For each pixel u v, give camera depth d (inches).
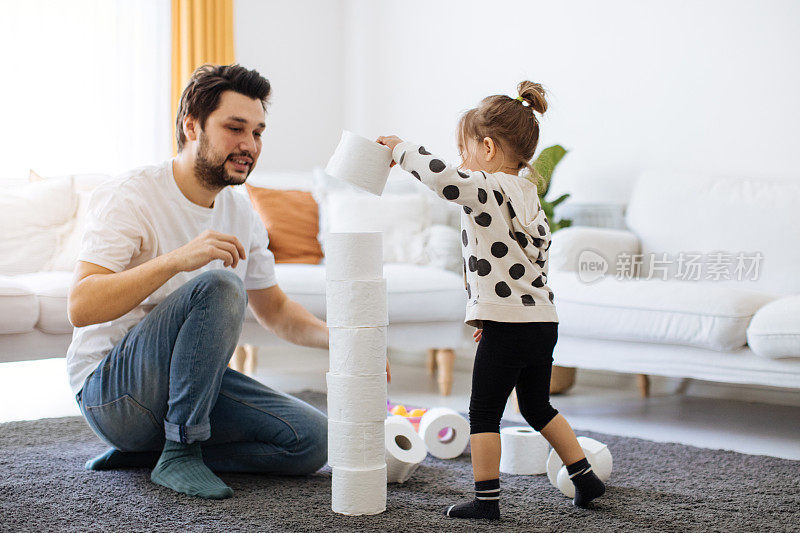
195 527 62.4
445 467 85.2
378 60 187.3
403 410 99.2
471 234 70.0
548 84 159.0
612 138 150.9
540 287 71.0
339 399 66.4
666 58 144.6
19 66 153.0
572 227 139.6
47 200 123.8
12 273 117.9
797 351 96.1
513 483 79.2
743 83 136.9
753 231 124.2
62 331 107.0
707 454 91.5
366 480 66.3
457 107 172.9
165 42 166.2
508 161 74.0
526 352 69.0
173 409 72.1
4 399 124.2
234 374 78.8
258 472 79.7
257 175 159.6
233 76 74.7
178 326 71.1
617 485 78.6
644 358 110.0
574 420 114.8
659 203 134.5
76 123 159.3
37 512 65.7
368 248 65.1
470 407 69.2
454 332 131.1
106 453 80.3
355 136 68.2
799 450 98.9
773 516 68.9
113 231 71.9
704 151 140.9
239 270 82.7
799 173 131.6
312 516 65.6
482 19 168.6
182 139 76.4
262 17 181.8
